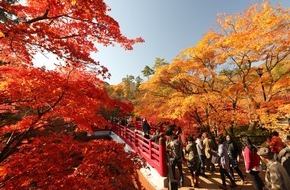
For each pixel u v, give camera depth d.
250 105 11.56
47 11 4.04
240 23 10.39
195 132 13.49
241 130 13.96
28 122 5.02
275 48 10.20
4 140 6.65
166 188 7.03
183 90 13.64
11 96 3.92
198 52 11.47
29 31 3.43
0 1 3.81
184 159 10.42
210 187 7.25
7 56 4.38
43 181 4.64
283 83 10.64
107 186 5.16
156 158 8.17
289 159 4.78
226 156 6.97
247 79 12.25
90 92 4.35
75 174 5.21
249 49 9.74
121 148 6.52
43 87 3.74
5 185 4.45
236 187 7.16
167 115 12.38
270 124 10.48
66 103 4.42
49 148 5.22
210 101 10.82
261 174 8.17
